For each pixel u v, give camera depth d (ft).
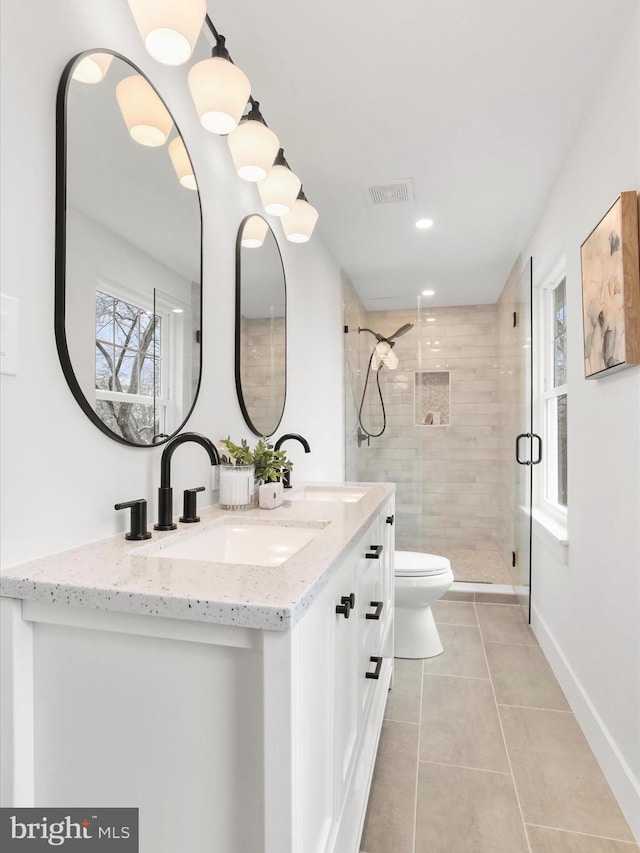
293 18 5.03
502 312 14.53
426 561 8.68
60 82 3.29
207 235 5.40
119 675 2.63
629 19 5.06
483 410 15.97
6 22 2.91
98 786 2.67
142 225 4.15
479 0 4.84
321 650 2.88
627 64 5.17
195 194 5.04
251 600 2.35
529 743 6.06
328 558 3.06
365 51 5.49
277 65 5.70
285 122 6.78
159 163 4.42
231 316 5.94
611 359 5.31
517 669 7.98
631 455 5.09
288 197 5.52
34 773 2.75
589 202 6.50
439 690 7.30
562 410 8.89
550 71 5.83
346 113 6.59
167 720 2.56
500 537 15.35
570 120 6.73
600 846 4.57
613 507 5.58
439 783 5.34
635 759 4.83
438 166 7.90
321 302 10.54
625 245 4.89
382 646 5.79
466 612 10.57
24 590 2.65
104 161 3.69
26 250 3.02
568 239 7.53
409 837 4.63
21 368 2.97
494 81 5.99
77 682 2.69
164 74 4.63
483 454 15.96
